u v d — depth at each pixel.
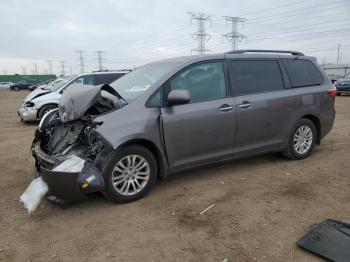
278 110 5.55
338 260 3.07
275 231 3.66
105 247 3.44
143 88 4.70
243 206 4.25
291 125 5.78
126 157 4.32
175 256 3.26
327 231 3.54
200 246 3.41
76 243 3.53
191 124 4.69
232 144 5.15
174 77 4.72
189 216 4.03
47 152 4.61
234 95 5.13
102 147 4.20
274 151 5.72
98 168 4.18
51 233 3.74
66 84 11.97
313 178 5.16
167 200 4.47
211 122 4.85
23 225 3.93
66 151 4.35
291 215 4.00
